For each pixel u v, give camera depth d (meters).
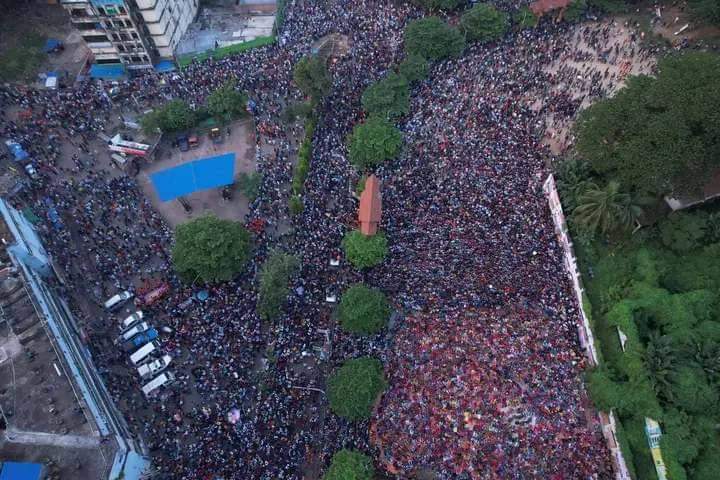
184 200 72.69
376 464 50.12
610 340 55.47
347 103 81.44
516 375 53.53
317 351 56.81
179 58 90.00
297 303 59.91
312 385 54.81
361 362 52.81
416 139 74.12
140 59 88.88
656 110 59.19
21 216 65.06
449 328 56.62
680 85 57.66
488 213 64.50
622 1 90.56
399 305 58.84
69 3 79.06
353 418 50.75
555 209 64.88
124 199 70.62
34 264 61.28
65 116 80.31
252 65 87.50
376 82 80.94
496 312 57.44
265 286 55.75
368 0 98.31
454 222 63.72
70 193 71.06
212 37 94.25
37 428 48.59
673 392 48.41
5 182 69.38
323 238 64.88
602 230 61.78
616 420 49.81
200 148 79.75
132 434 51.66
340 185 70.62
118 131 79.69
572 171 65.44
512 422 51.16
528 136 72.94
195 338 57.09
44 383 50.78
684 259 59.59
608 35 87.88
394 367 55.00
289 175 73.25
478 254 61.06
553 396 52.53
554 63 84.12
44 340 53.12
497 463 49.00
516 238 62.72
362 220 62.38
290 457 49.59
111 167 75.94
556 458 49.22
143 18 84.06
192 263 58.28
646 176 56.81
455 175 68.31
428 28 84.00
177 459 49.69
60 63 90.38
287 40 91.75
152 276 62.88
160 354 56.69
